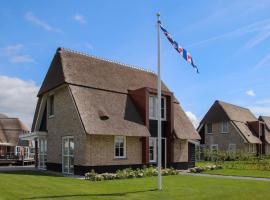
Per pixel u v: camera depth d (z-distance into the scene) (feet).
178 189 53.57
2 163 131.34
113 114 81.30
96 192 48.42
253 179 71.67
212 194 49.78
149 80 102.12
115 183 59.93
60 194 45.47
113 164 79.46
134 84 95.09
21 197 42.50
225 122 176.35
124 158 81.97
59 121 86.22
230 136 173.58
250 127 189.37
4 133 165.99
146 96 87.15
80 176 73.46
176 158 96.53
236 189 55.47
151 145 89.86
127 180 65.31
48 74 90.38
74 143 78.54
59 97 86.89
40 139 99.09
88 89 82.43
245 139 167.94
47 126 93.15
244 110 204.54
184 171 91.81
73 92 79.05
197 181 65.51
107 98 84.02
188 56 59.72
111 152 79.46
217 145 177.68
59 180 61.57
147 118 86.63
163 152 93.81
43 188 50.16
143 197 45.50
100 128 75.25
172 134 93.91
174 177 73.00
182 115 103.71
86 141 74.64
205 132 183.11
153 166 88.48
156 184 59.06
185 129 99.19
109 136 79.41
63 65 83.41
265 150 190.80
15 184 53.62
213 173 85.92
